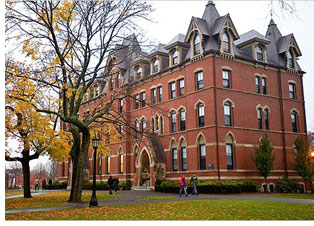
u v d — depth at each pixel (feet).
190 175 113.60
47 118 85.51
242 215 50.21
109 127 96.22
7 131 80.69
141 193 108.27
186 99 119.34
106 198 88.38
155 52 135.03
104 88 168.35
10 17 64.34
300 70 137.59
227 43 116.06
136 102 146.41
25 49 69.92
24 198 94.63
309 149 118.83
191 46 118.21
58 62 67.56
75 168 78.95
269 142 111.14
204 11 125.59
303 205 60.70
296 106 133.39
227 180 102.83
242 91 116.26
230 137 110.63
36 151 96.37
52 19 69.36
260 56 125.80
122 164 150.00
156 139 129.70
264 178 114.42
